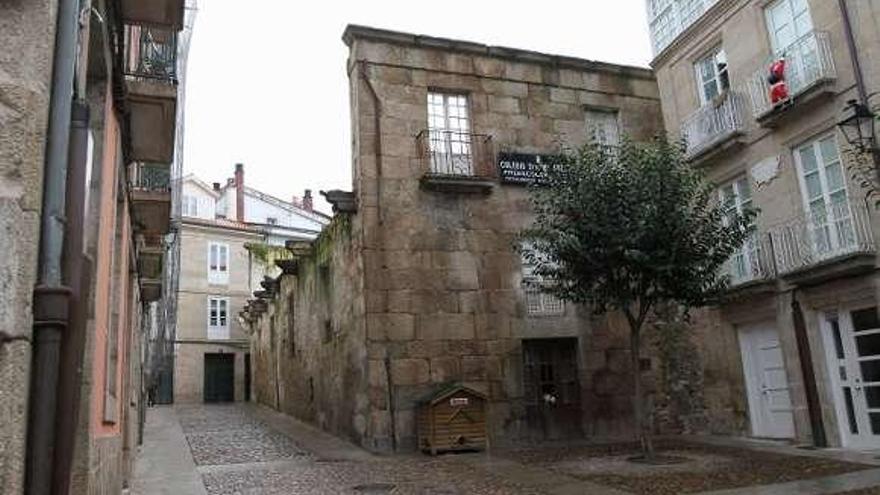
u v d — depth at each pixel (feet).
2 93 7.37
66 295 7.61
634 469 33.45
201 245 114.83
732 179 45.52
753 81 42.98
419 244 46.14
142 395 55.52
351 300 47.80
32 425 7.27
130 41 24.89
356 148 46.91
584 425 47.67
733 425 45.60
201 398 110.11
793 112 39.68
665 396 50.19
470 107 49.80
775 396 42.93
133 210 32.30
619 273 36.11
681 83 50.24
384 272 44.96
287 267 72.08
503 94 50.88
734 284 43.14
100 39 14.73
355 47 47.50
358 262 45.83
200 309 112.57
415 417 43.57
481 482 31.22
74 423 7.64
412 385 43.98
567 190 36.65
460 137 48.60
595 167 36.81
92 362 14.65
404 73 48.24
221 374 114.01
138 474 34.42
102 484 17.84
